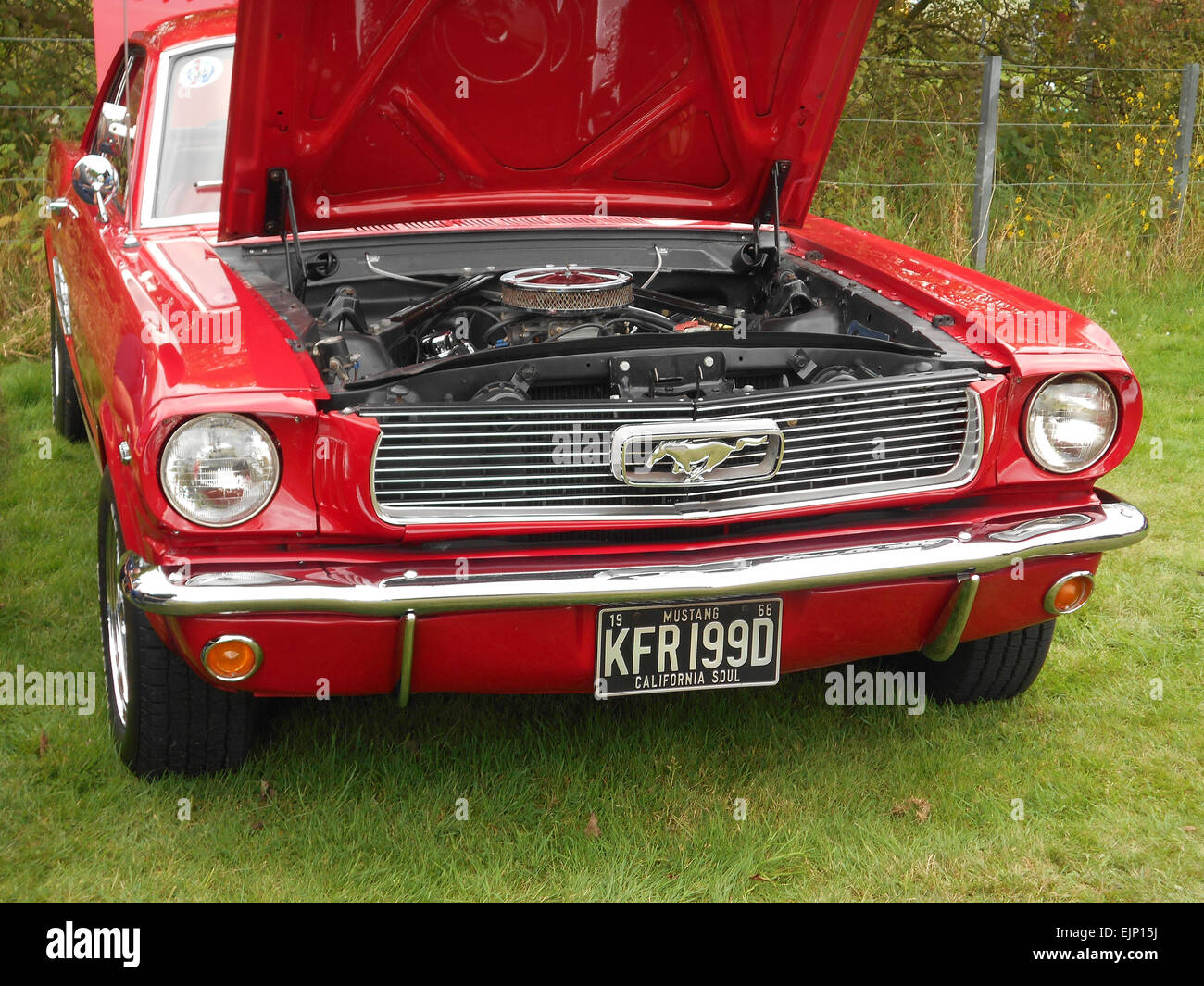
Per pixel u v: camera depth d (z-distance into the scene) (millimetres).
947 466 2420
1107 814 2482
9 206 6473
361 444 2076
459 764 2623
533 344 2357
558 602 2160
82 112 6754
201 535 2061
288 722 2754
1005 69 8734
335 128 2656
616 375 2379
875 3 2721
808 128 2980
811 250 3385
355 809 2443
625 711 2857
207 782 2514
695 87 2877
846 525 2383
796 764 2662
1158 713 2885
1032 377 2379
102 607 2746
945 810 2498
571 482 2230
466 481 2166
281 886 2223
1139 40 9070
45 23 7168
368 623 2127
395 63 2617
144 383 2127
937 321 2666
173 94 3348
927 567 2312
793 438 2316
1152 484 4332
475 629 2186
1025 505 2490
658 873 2291
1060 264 7414
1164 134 8289
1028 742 2768
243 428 2045
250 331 2264
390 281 3047
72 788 2490
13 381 5324
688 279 3229
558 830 2412
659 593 2184
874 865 2316
